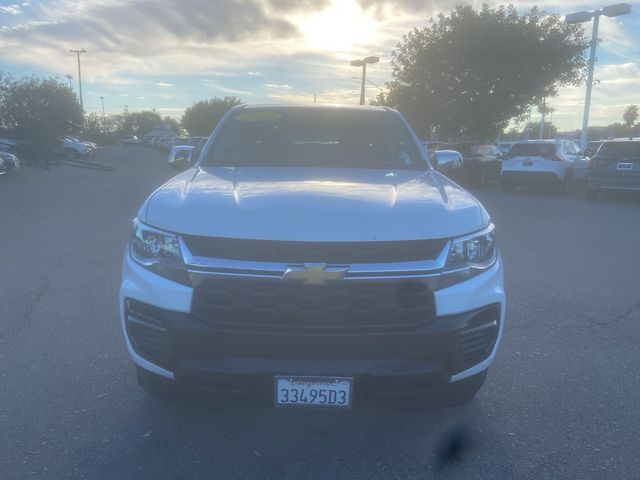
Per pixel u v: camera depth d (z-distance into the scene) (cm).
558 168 1906
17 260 825
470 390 347
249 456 353
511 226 1222
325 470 340
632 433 382
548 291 707
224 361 314
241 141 495
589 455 357
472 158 2195
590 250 963
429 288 318
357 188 379
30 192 1764
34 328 553
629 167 1684
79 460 344
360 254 314
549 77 2523
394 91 2758
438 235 323
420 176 436
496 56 2495
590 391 440
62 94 4616
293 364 309
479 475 337
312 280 306
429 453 359
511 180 1980
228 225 321
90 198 1616
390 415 403
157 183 2155
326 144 495
